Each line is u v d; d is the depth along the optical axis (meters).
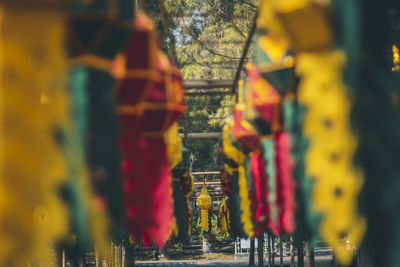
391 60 1.85
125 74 2.62
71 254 5.63
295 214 2.82
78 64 1.96
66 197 1.83
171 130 5.09
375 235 1.66
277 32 1.93
